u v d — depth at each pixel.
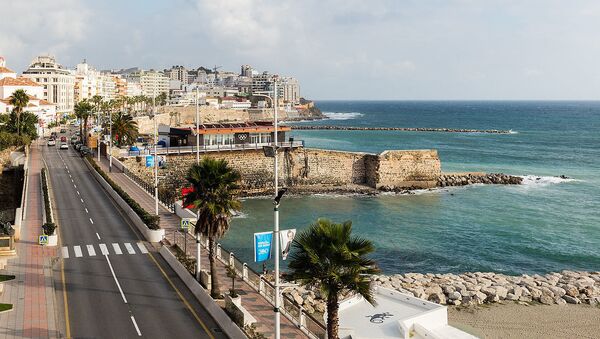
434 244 78.56
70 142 148.25
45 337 34.38
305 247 28.78
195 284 43.34
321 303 51.66
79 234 60.38
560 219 94.50
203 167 39.72
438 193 116.44
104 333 35.25
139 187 89.06
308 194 112.88
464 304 55.34
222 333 35.72
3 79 172.12
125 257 52.59
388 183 118.31
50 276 46.56
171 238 58.50
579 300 56.88
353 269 28.41
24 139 120.44
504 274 67.06
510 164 166.00
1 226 69.81
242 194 111.06
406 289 56.88
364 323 41.44
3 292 42.28
